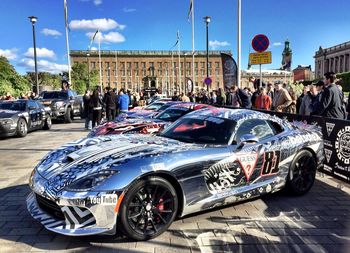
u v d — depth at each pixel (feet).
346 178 20.43
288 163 17.56
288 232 13.96
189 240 13.14
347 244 13.01
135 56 356.59
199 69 353.92
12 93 120.26
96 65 353.72
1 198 17.81
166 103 41.16
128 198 12.37
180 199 13.89
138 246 12.62
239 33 50.42
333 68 384.06
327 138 21.97
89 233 11.91
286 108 35.04
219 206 15.28
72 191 12.01
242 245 12.80
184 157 13.87
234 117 16.79
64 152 15.17
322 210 16.42
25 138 41.78
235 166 15.25
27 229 14.03
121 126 26.58
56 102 61.05
